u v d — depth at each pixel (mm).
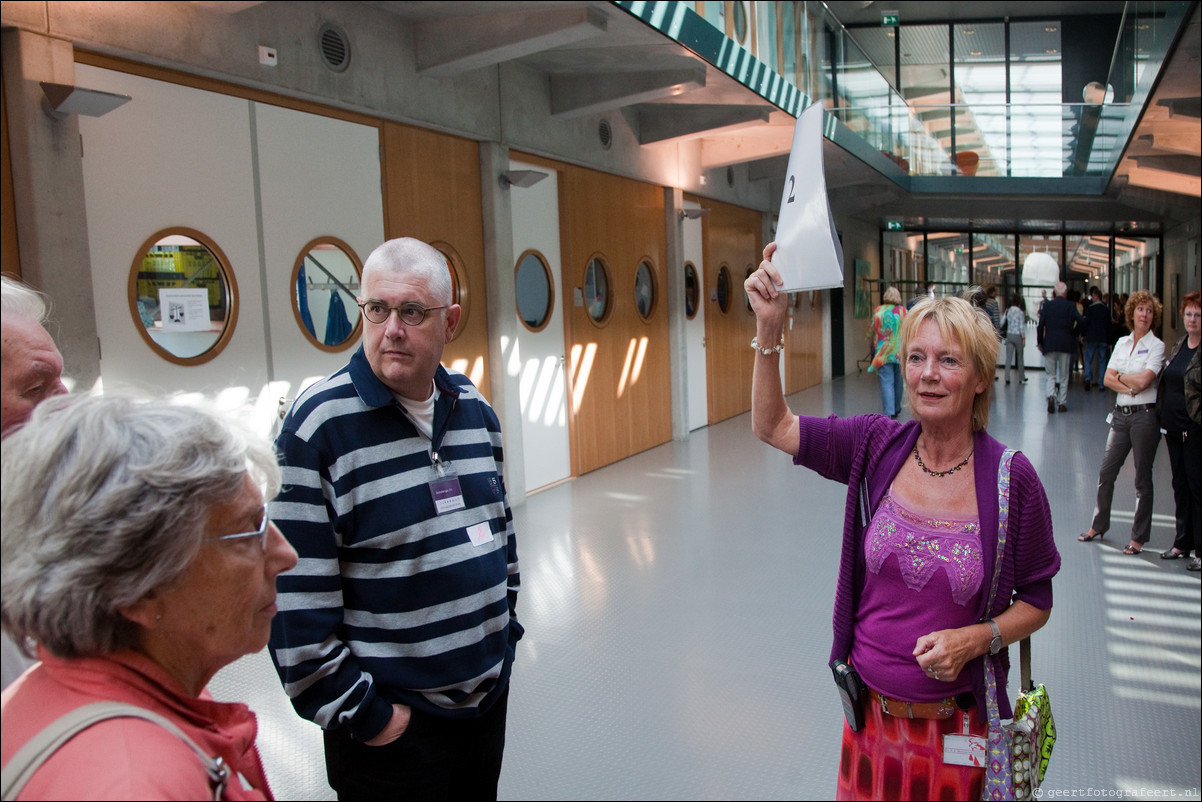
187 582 845
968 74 17891
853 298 16766
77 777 679
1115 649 3816
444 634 1791
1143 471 5172
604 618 4238
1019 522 1755
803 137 1820
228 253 4375
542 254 7199
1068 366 11203
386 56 5277
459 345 6141
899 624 1815
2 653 1018
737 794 2670
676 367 9602
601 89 6891
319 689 1648
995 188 14766
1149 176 12789
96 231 3779
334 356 5008
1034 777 1782
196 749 781
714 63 6109
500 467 2092
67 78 3592
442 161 5938
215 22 4188
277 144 4652
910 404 1839
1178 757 2883
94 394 869
